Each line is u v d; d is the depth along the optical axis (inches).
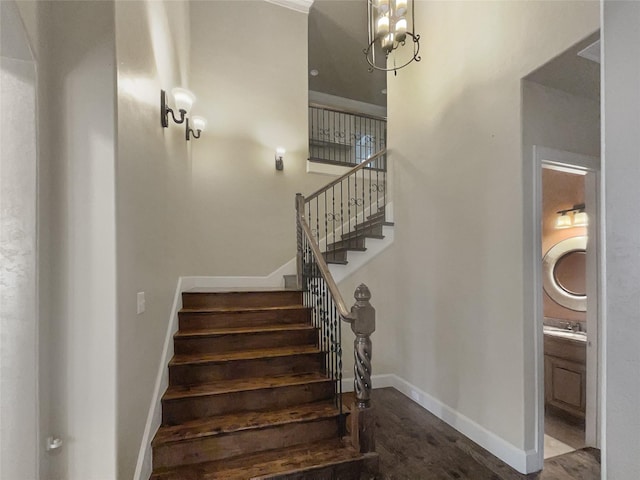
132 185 67.6
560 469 86.5
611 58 31.5
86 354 56.2
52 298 55.5
